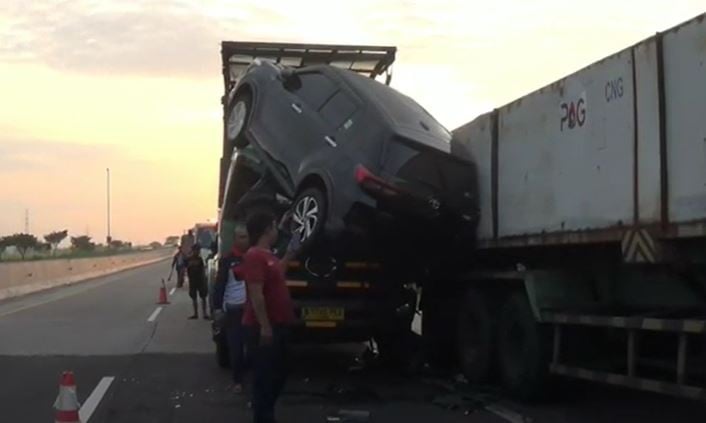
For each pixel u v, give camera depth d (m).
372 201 10.60
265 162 12.45
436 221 10.83
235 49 16.42
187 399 10.16
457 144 11.52
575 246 9.23
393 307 11.62
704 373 7.38
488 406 9.83
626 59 7.87
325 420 9.00
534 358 9.59
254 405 8.01
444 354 12.36
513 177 10.12
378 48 16.75
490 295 10.89
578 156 8.68
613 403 9.95
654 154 7.43
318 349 14.99
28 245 67.25
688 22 7.05
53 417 9.13
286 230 11.41
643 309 8.68
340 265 11.30
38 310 23.22
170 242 129.88
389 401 10.14
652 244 7.40
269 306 7.91
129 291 32.47
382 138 10.88
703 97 6.83
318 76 12.36
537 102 9.55
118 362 13.19
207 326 18.80
